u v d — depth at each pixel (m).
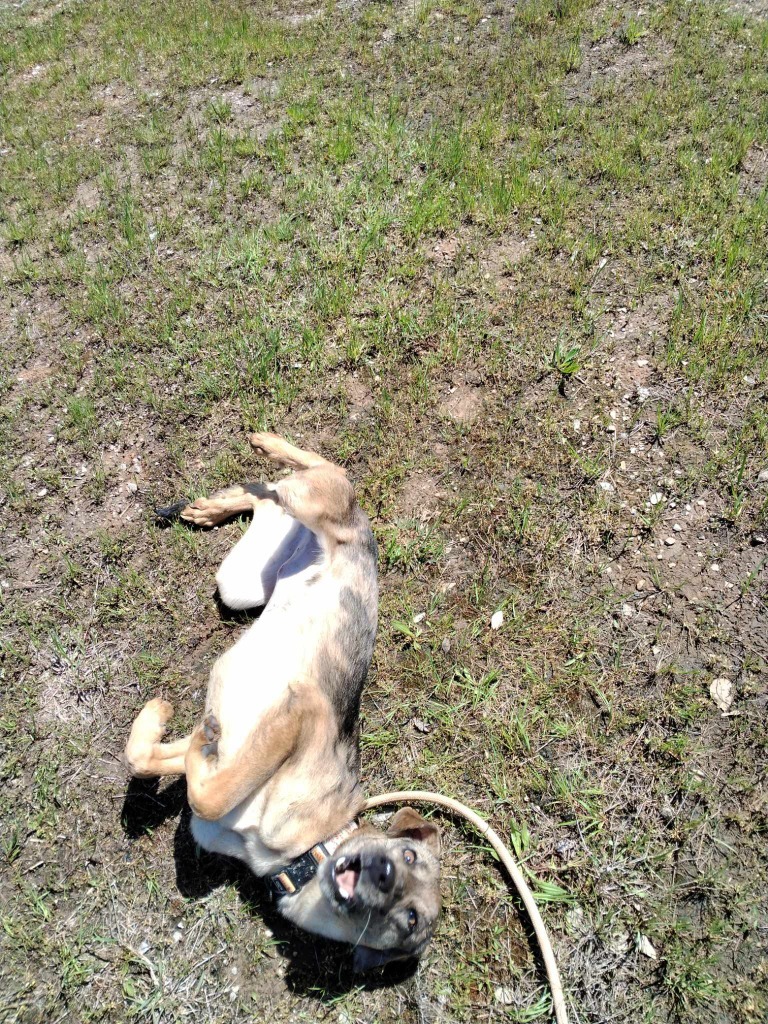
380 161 1.89
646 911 1.07
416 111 2.05
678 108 1.97
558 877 1.10
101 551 1.34
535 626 1.28
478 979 1.05
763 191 1.73
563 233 1.69
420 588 1.32
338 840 1.04
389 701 1.24
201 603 1.30
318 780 1.02
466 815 1.11
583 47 2.22
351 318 1.59
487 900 1.09
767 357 1.49
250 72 2.32
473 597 1.31
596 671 1.24
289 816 1.01
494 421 1.46
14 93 2.57
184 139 2.10
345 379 1.52
